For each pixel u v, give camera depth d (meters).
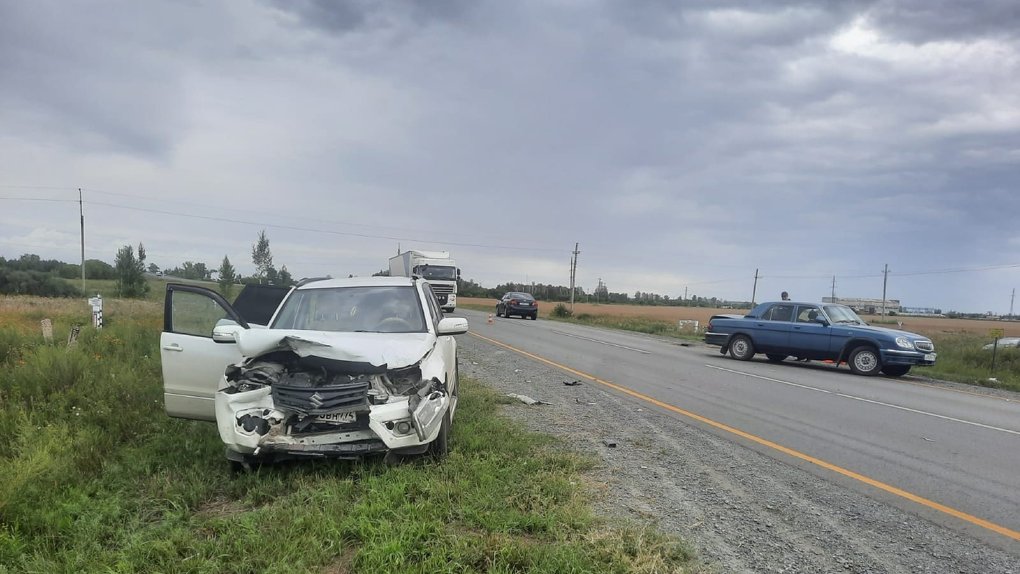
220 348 5.55
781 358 18.69
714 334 18.16
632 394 10.15
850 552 4.02
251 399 4.92
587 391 10.26
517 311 38.16
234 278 45.59
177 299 5.73
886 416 9.17
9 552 3.57
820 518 4.62
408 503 4.25
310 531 3.87
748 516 4.58
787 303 17.09
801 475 5.75
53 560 3.53
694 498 4.93
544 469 5.38
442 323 6.37
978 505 5.10
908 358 14.60
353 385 4.85
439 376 5.34
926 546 4.18
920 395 11.88
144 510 4.33
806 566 3.77
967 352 19.52
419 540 3.75
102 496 4.48
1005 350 18.75
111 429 5.98
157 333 13.43
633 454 6.19
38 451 4.87
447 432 5.60
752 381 12.61
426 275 35.34
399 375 5.25
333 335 5.55
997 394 12.97
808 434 7.61
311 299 6.68
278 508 4.25
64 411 6.40
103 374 7.82
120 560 3.51
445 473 4.98
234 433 4.78
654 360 16.11
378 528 3.86
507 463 5.43
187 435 5.98
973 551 4.13
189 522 4.10
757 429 7.77
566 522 4.15
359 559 3.54
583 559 3.58
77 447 5.31
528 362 14.12
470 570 3.44
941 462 6.48
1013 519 4.79
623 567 3.52
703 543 4.03
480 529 4.04
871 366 15.11
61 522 3.96
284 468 5.12
